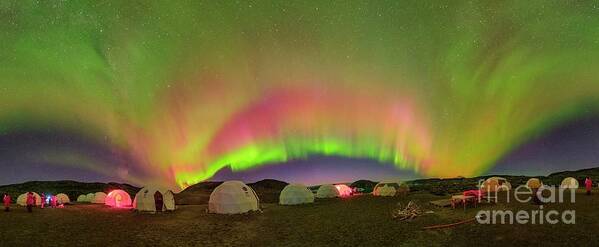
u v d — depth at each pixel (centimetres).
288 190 5038
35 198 4575
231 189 4072
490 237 2611
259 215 3834
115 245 2578
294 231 3050
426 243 2617
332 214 3794
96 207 4522
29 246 2452
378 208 4103
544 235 2530
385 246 2603
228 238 2862
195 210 4206
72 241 2628
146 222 3406
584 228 2602
